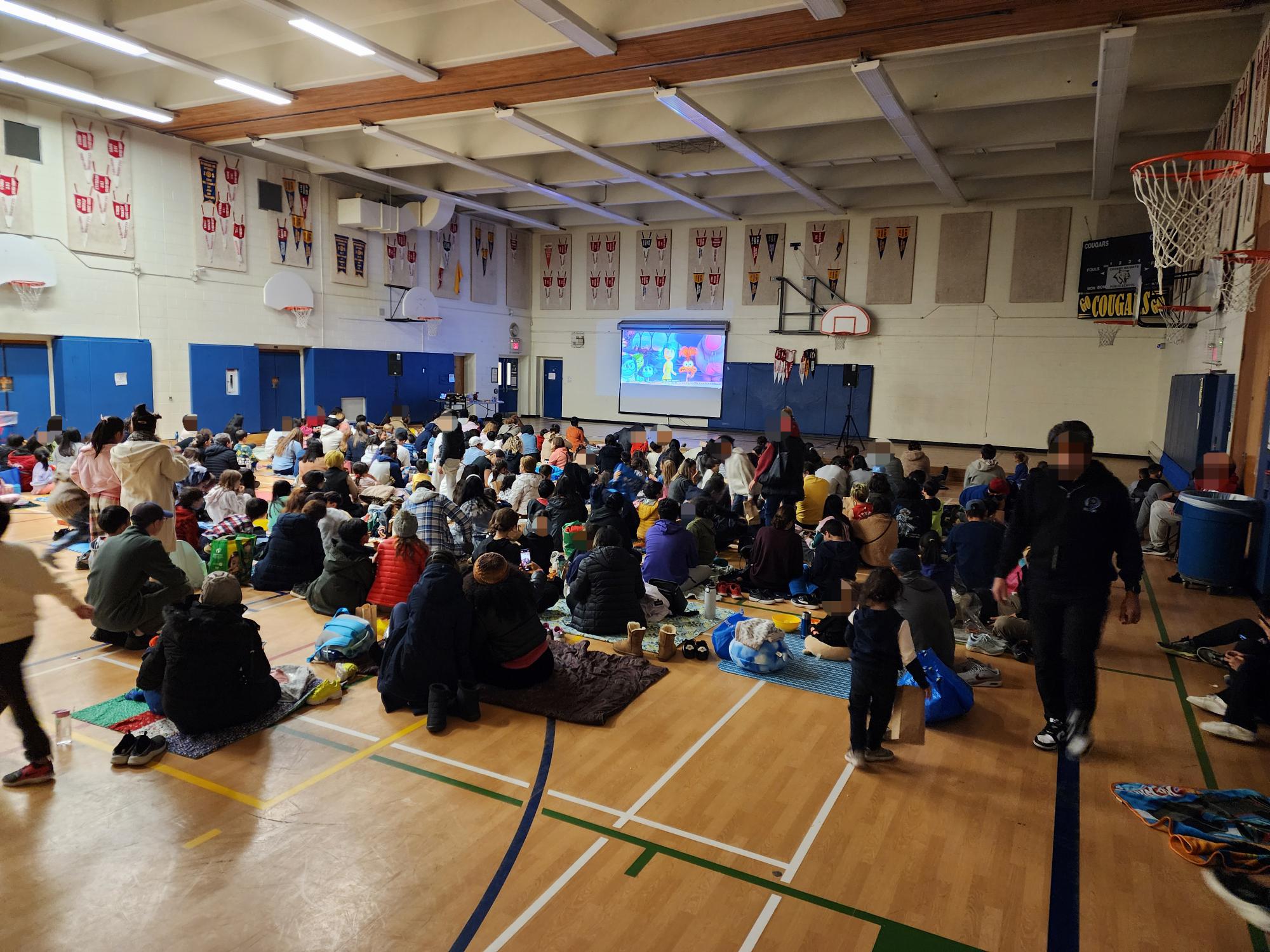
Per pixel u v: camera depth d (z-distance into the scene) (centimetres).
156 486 688
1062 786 429
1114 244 1811
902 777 435
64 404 1448
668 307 2491
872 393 2223
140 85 1370
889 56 1029
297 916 311
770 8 879
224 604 461
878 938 308
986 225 2045
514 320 2658
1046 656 439
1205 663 625
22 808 384
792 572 764
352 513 863
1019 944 306
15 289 1359
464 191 2053
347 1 1028
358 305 2072
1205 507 816
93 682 533
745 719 505
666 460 1126
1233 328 1016
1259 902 333
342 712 500
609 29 966
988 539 693
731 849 365
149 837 362
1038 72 1185
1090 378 1977
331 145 1822
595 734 479
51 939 295
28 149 1348
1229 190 679
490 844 363
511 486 1018
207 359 1689
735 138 1396
